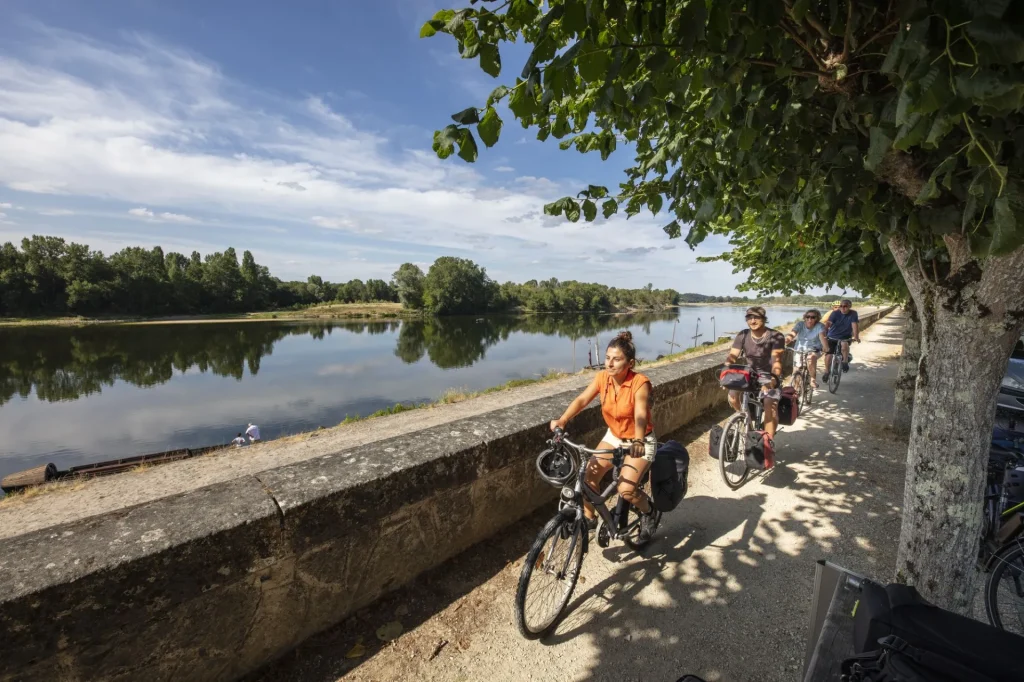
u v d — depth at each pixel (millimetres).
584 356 51562
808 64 1976
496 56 1807
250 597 2268
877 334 22484
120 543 1942
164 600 1978
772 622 2834
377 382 39406
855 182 2000
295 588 2447
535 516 3926
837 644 1693
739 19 1646
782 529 3916
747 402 5059
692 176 2820
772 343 5004
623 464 3180
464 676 2453
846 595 1789
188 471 8328
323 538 2506
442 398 13555
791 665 2510
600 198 2984
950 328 2297
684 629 2797
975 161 1370
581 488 2922
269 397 34656
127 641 1899
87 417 29734
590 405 4363
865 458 5523
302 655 2514
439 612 2875
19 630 1646
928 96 1142
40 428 27125
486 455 3428
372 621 2775
